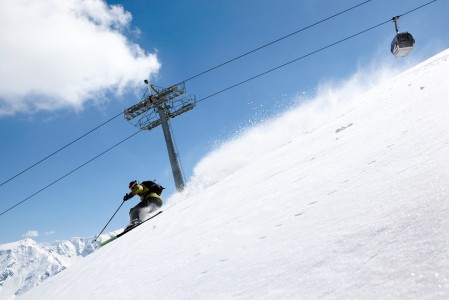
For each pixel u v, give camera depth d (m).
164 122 18.86
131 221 9.91
